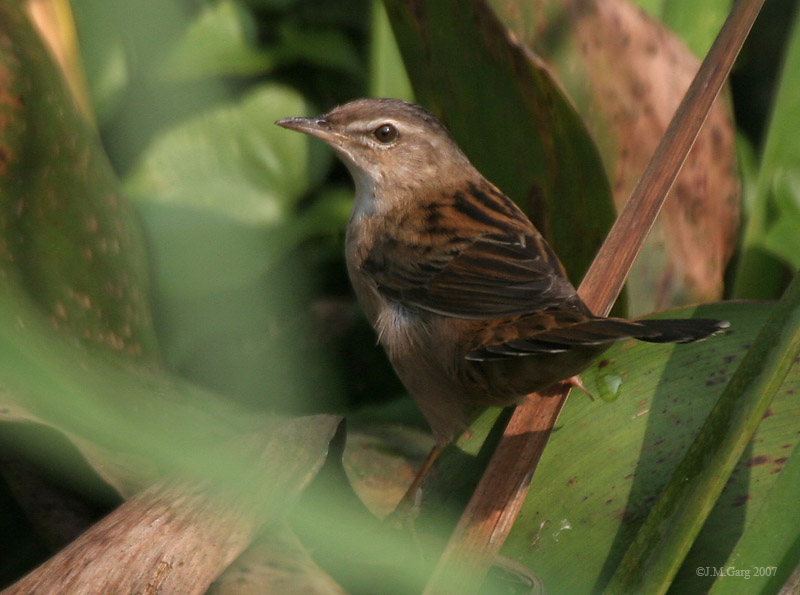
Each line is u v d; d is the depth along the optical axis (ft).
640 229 22.25
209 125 35.19
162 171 34.58
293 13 37.11
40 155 23.79
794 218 29.07
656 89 25.73
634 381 22.35
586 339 18.72
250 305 32.58
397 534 20.93
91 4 33.12
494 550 19.80
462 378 23.00
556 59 25.21
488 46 23.77
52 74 24.89
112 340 23.25
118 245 24.90
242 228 34.09
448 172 26.58
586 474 21.21
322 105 36.55
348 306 33.76
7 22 24.48
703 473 17.30
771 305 23.09
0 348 16.81
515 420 21.84
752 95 37.32
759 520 17.47
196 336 31.27
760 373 17.40
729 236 28.32
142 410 19.67
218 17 35.68
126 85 34.55
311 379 31.53
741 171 32.94
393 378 32.07
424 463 23.79
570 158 24.11
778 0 37.58
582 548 20.08
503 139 25.80
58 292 22.75
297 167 35.47
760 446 20.68
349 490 20.81
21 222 22.91
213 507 18.22
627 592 17.28
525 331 20.03
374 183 26.61
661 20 30.78
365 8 37.78
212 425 20.59
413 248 24.81
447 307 23.29
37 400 18.86
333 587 18.26
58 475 21.33
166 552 17.52
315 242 34.88
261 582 18.07
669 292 27.78
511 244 23.62
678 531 17.17
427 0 24.25
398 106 26.94
